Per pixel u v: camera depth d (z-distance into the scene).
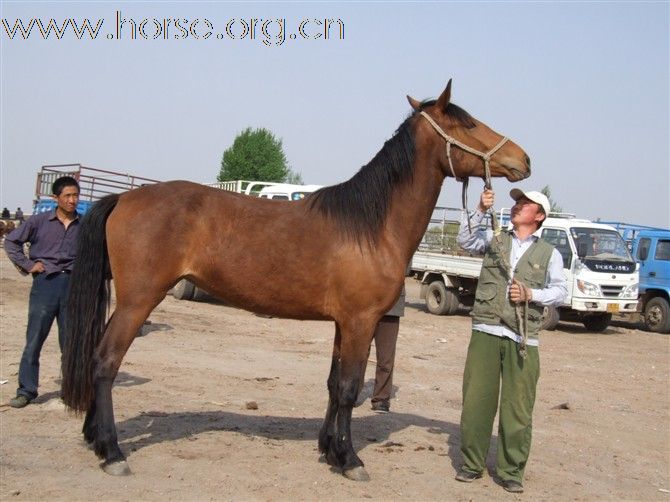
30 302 6.66
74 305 5.18
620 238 17.11
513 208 5.41
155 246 4.99
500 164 5.39
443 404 8.23
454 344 13.52
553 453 6.43
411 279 31.30
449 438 6.62
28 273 6.64
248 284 5.16
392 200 5.33
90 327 5.18
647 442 7.09
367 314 5.19
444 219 19.41
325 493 4.87
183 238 5.05
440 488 5.19
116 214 5.13
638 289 17.72
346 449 5.22
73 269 5.23
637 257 18.66
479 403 5.29
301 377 9.14
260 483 4.95
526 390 5.21
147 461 5.23
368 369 10.23
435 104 5.48
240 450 5.66
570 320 19.03
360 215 5.21
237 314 15.52
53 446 5.47
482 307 5.29
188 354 10.13
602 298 16.23
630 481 5.78
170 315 14.39
